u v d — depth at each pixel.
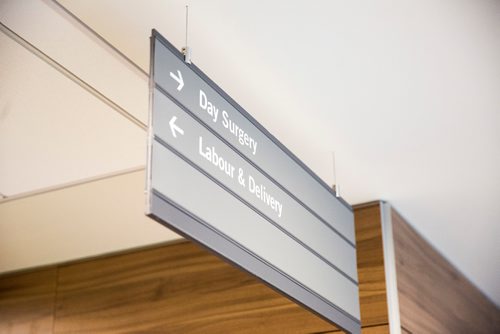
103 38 2.73
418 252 4.12
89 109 3.05
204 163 2.34
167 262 4.27
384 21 2.77
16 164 3.43
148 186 2.10
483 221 4.10
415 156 3.54
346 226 3.09
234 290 4.04
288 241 2.64
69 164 3.45
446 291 4.38
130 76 2.89
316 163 3.57
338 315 2.83
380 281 3.74
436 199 3.89
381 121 3.29
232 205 2.41
